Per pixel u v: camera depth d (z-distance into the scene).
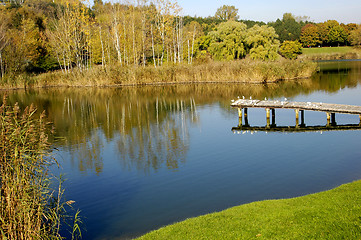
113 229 10.16
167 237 8.29
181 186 13.21
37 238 8.07
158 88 47.91
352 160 15.13
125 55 64.44
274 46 69.19
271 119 25.45
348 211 8.70
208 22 107.81
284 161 15.48
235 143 18.97
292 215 8.83
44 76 56.78
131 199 12.27
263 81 48.78
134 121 26.12
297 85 43.41
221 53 69.69
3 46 55.38
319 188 12.30
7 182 8.09
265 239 7.74
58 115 29.70
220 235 8.10
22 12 72.25
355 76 49.56
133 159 16.88
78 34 61.97
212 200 11.79
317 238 7.61
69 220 10.84
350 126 21.38
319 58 92.94
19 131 8.55
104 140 20.73
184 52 75.38
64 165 16.30
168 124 24.66
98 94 43.69
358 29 99.75
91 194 12.88
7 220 7.99
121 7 61.91
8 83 53.62
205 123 24.66
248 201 11.55
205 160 16.22
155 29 68.44
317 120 23.95
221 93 40.00
